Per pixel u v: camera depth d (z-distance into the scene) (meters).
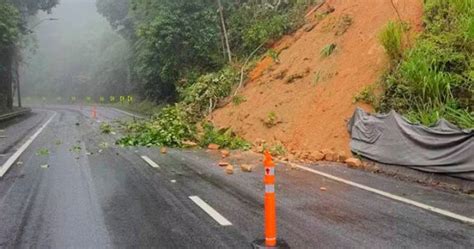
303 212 7.36
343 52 16.89
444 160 9.30
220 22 29.81
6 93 51.62
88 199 8.33
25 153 14.55
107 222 6.88
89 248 5.77
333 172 10.88
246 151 14.68
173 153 14.55
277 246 5.72
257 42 24.39
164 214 7.30
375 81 14.11
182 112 20.59
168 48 30.36
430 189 9.02
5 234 6.32
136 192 8.90
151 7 31.67
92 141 18.14
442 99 11.88
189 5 30.11
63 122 31.03
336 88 15.45
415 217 7.05
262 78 20.23
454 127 9.44
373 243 5.87
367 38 16.31
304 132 14.62
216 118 19.78
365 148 11.94
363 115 12.45
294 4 25.27
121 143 17.06
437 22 13.67
